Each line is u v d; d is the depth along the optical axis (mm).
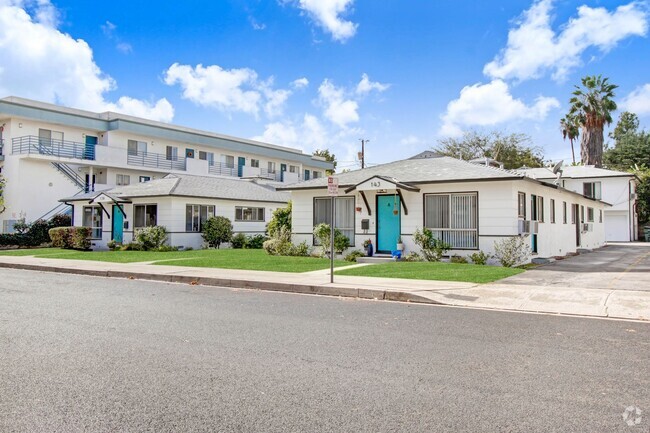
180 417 4082
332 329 7477
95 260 19875
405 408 4273
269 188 37594
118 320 8164
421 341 6699
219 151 48688
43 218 34969
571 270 15234
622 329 7465
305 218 21219
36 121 35938
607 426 3891
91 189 36531
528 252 18047
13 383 4922
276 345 6461
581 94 45812
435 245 17547
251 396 4570
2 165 35219
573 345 6473
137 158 40531
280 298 10805
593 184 40531
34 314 8711
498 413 4156
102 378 5082
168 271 15273
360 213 19562
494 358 5840
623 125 80062
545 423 3951
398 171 20078
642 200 46688
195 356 5914
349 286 11477
